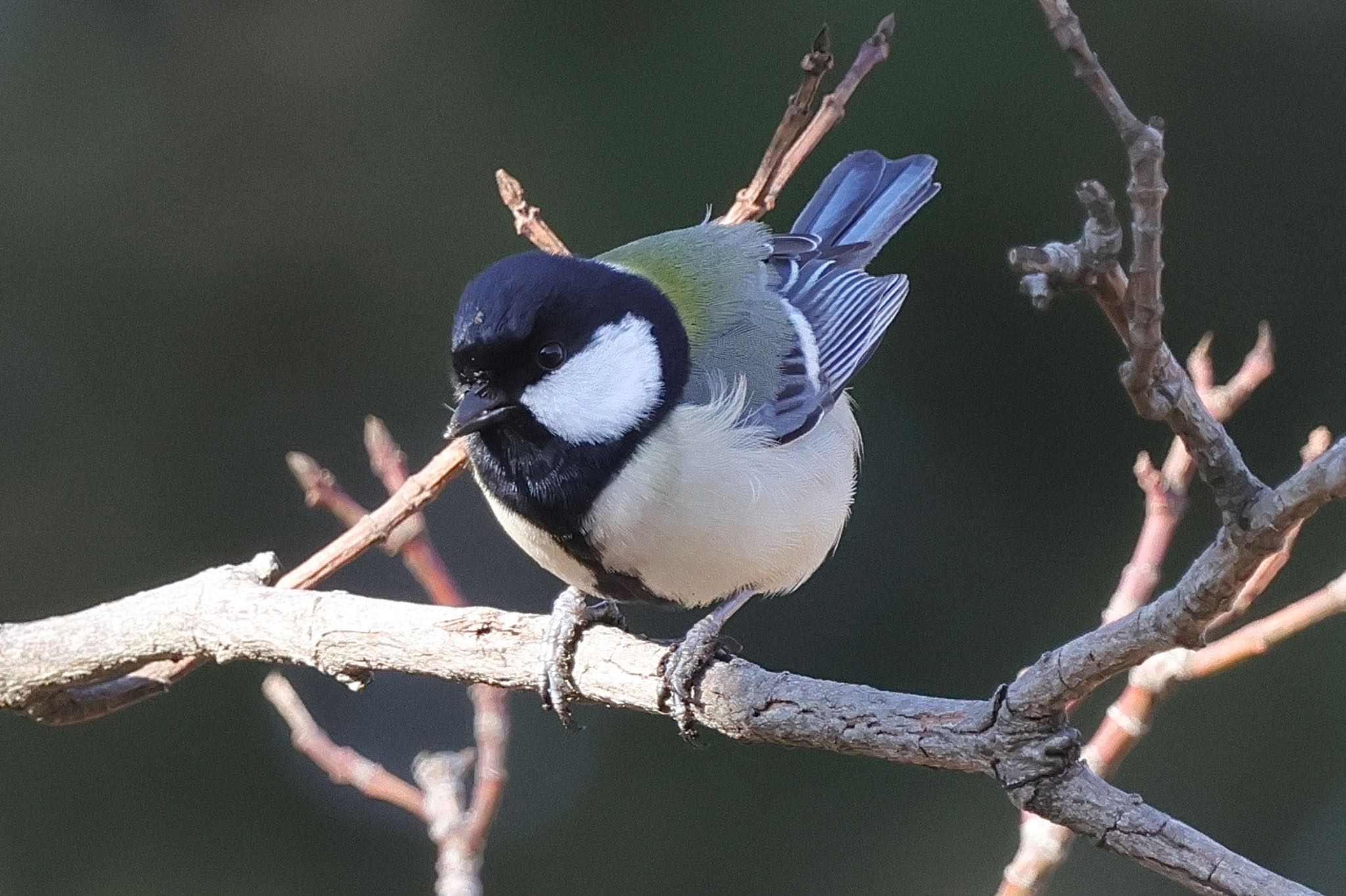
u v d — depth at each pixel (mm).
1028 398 12977
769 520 6840
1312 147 12906
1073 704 4598
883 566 12984
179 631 6504
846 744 5258
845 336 8180
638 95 12609
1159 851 4402
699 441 6664
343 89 12836
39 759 11992
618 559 6789
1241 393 6512
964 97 12422
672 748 12461
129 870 11922
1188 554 12508
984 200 12547
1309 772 12031
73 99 12758
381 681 12781
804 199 12383
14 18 12781
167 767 12109
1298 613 5836
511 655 6332
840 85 8133
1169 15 12938
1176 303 13062
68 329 12633
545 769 12430
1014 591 12875
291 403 12812
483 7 12797
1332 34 12781
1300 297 12922
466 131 12742
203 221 12766
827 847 12078
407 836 12133
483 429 6613
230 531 12664
